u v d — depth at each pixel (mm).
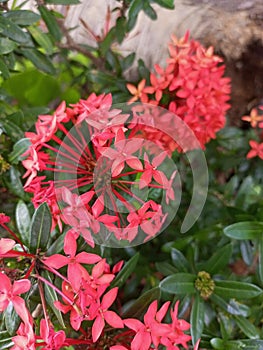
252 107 502
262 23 452
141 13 471
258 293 315
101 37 452
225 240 373
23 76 472
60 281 267
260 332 336
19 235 300
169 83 355
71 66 463
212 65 361
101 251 280
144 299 286
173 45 377
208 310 334
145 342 248
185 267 333
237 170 440
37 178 273
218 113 367
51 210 269
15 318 257
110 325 260
